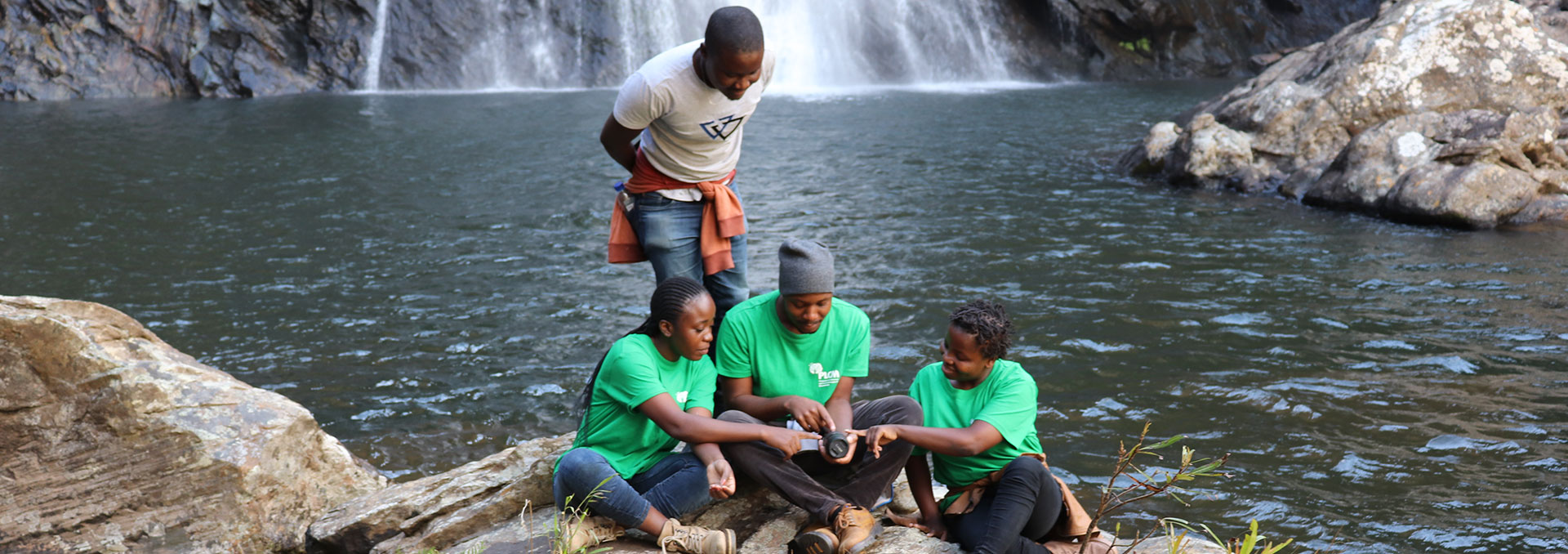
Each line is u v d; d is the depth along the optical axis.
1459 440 6.34
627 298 9.73
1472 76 14.48
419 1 30.38
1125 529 5.32
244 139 20.09
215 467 4.60
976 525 3.81
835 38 32.50
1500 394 7.08
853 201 13.97
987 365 3.96
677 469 3.99
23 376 4.45
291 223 12.96
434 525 4.29
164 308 9.48
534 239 12.12
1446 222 12.31
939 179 15.56
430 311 9.34
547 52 31.06
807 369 4.12
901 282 10.12
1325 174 13.89
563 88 30.42
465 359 8.13
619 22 31.44
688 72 3.97
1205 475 5.93
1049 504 3.80
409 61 30.09
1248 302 9.34
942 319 8.97
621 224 4.51
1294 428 6.61
